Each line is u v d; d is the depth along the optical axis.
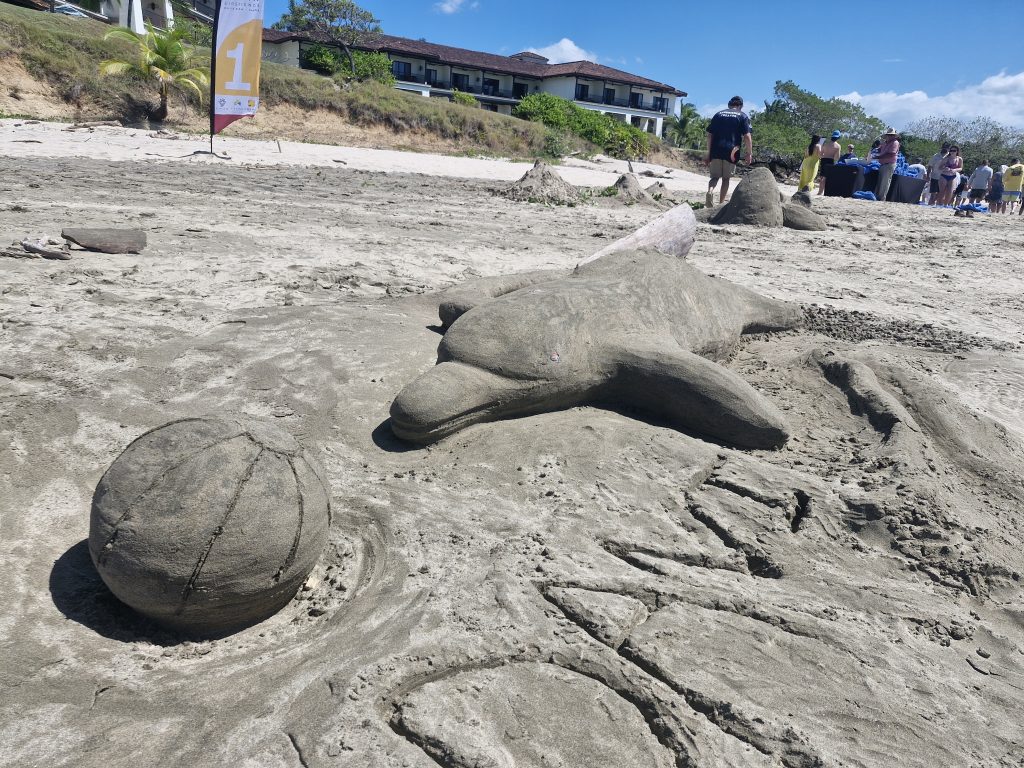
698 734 2.63
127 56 26.84
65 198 10.38
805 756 2.56
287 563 3.05
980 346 7.54
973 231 16.86
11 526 3.56
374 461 4.44
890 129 23.72
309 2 45.19
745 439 4.84
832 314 8.11
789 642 3.11
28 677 2.77
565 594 3.28
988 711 2.86
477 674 2.84
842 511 4.04
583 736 2.61
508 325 4.91
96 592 3.26
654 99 67.69
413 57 58.44
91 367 4.98
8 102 23.39
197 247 8.36
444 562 3.50
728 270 10.38
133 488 2.93
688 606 3.28
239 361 5.38
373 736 2.54
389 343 5.90
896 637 3.21
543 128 36.97
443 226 11.73
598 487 4.16
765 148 50.69
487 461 4.41
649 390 5.03
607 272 5.89
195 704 2.70
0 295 5.95
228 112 18.78
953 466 4.89
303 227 10.30
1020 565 3.85
